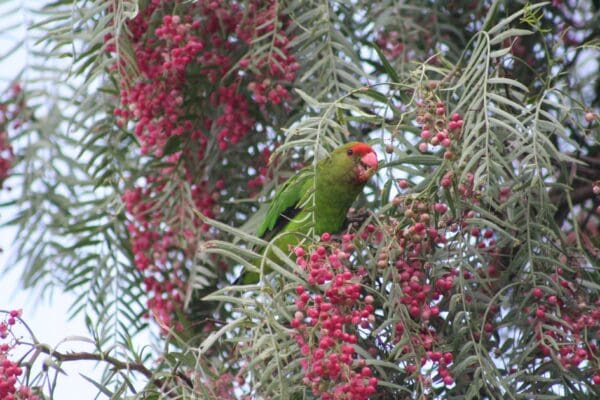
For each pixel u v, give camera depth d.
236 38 8.64
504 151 6.88
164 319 8.88
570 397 6.57
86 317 9.16
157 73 8.28
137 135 8.66
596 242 7.97
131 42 8.27
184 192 8.81
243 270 8.98
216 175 9.01
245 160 8.99
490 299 6.56
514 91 7.22
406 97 7.12
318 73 8.38
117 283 9.31
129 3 7.77
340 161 8.57
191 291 8.45
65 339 6.43
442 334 6.58
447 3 9.09
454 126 6.42
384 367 6.60
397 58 8.94
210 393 6.43
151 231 9.08
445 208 6.52
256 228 8.57
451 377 6.35
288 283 6.37
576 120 6.97
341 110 7.60
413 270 6.56
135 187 9.07
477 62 6.68
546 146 6.76
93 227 9.41
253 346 5.83
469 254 6.57
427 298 6.55
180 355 6.55
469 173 6.50
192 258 8.90
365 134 9.43
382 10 8.87
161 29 7.96
